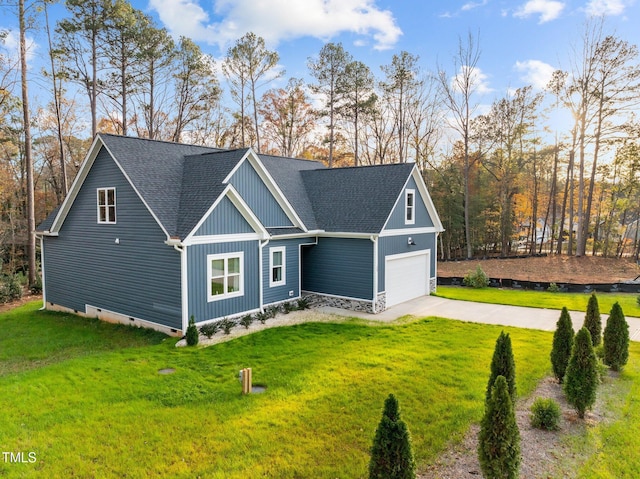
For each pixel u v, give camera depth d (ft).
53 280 57.06
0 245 86.07
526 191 134.00
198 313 42.06
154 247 43.14
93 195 49.90
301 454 20.36
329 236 55.77
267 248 50.60
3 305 61.93
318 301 57.41
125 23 85.61
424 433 22.22
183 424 23.26
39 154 106.42
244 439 21.67
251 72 119.85
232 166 46.62
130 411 24.85
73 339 42.83
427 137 122.93
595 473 18.94
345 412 24.63
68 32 82.69
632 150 94.58
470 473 19.02
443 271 90.79
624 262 93.91
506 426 17.40
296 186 64.13
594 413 24.91
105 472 19.02
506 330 43.68
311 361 33.76
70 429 22.70
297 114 132.98
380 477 15.85
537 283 69.46
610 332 31.99
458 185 122.21
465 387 28.04
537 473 19.02
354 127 126.00
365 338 40.78
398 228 57.16
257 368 32.40
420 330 43.80
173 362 34.04
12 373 33.73
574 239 140.05
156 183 45.91
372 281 52.29
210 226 42.83
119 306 47.96
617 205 111.45
